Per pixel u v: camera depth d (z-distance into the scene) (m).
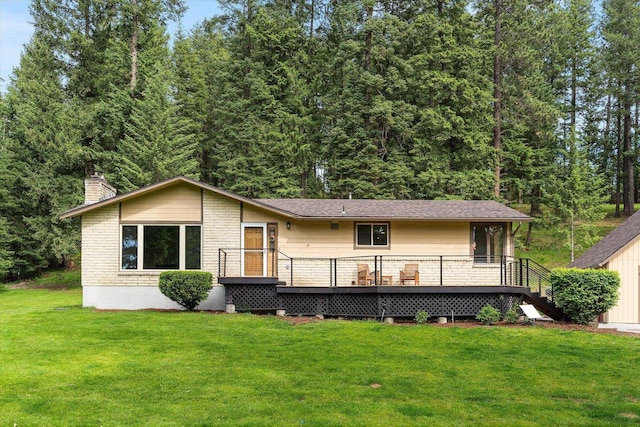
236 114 42.12
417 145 37.00
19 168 36.53
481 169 37.69
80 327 17.45
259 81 41.84
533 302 20.06
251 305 20.39
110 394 11.32
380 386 12.04
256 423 9.77
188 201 22.02
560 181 37.78
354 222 23.06
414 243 23.17
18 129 36.84
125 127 37.31
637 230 21.28
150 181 35.84
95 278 21.70
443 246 23.16
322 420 9.92
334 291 20.05
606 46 46.22
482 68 40.19
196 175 37.97
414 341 16.19
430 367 13.56
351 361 13.97
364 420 9.95
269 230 22.53
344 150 38.94
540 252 38.44
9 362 13.59
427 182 36.25
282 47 43.16
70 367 13.21
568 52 45.62
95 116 37.88
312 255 22.77
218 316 19.33
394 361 14.05
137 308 21.61
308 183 44.75
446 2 40.28
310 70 44.50
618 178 46.34
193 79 47.53
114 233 21.80
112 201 21.45
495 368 13.58
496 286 19.48
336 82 41.56
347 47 38.97
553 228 38.62
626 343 16.30
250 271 22.28
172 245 21.89
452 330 17.66
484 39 40.78
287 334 16.81
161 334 16.59
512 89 39.97
